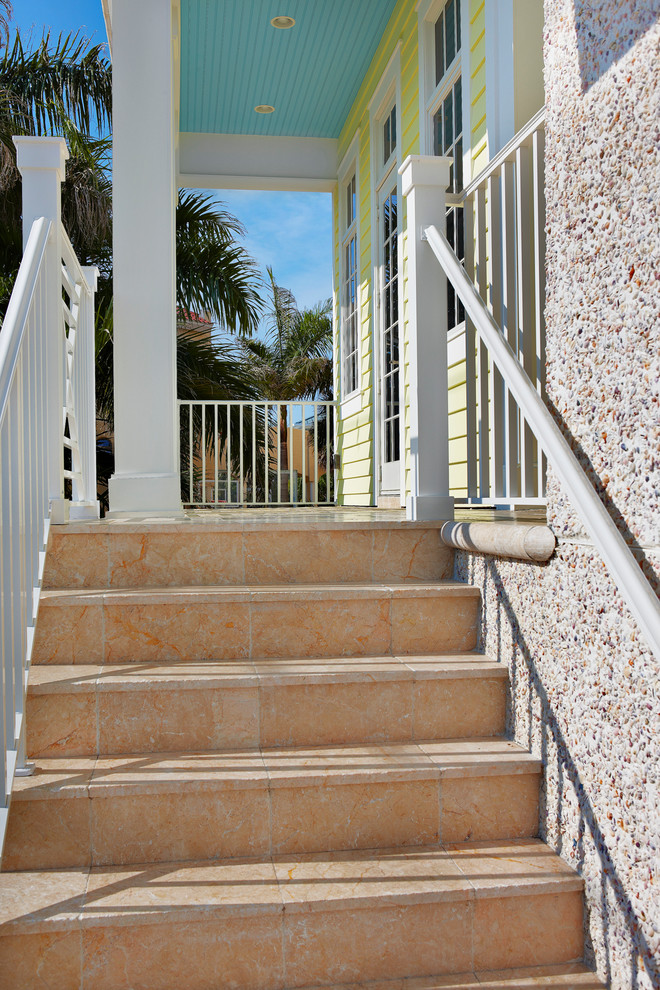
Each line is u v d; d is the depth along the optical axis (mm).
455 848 1868
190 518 3459
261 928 1603
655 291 1470
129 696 1994
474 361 3000
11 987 1519
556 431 1692
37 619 2191
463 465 4250
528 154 2619
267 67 6395
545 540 1837
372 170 6344
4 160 7082
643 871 1504
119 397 3430
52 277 2609
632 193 1539
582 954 1724
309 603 2311
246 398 8031
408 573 2625
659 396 1463
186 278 7988
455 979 1647
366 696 2090
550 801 1880
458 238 4359
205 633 2271
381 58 6016
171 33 3529
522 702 2051
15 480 1843
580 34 1721
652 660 1475
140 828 1784
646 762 1493
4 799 1616
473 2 4062
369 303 6723
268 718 2049
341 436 7918
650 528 1494
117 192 3459
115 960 1554
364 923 1638
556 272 1850
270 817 1829
